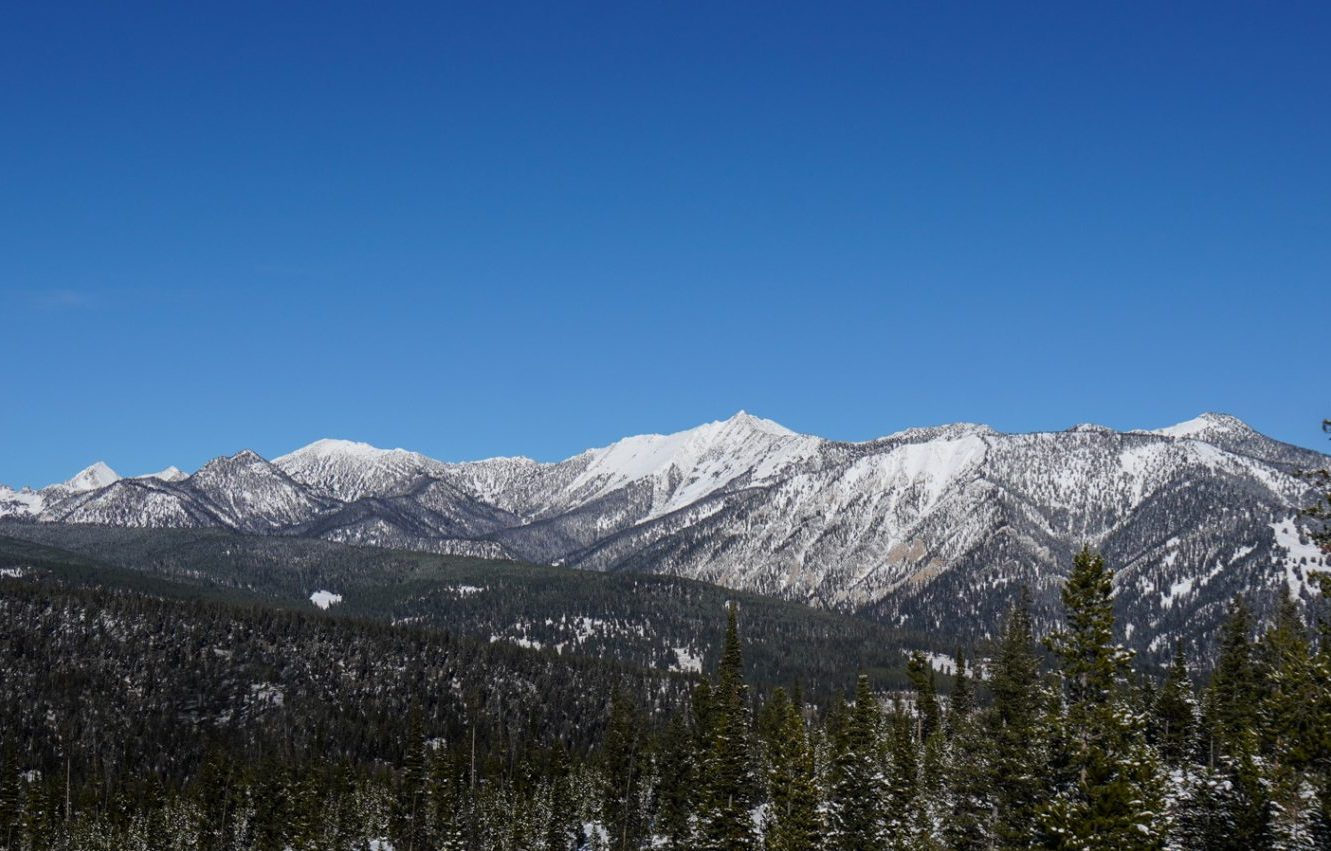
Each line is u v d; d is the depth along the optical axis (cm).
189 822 19188
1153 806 6875
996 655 11481
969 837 9931
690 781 15725
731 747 12556
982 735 10144
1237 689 12319
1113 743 6900
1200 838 8612
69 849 18475
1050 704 7488
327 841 18150
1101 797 6744
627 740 18712
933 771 12238
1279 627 12319
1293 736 6675
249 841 19000
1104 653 7094
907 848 11225
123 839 18538
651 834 17038
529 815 17662
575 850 18000
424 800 19300
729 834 12200
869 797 11675
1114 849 6650
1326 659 6431
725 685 16200
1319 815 7744
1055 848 6862
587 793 19025
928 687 15562
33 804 19500
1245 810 8431
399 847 18788
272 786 19738
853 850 11512
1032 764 7356
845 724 14362
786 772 11631
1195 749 11875
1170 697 12225
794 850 11238
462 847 17725
